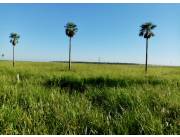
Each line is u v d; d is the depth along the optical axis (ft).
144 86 26.58
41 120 14.15
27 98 18.29
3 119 13.47
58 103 17.34
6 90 20.76
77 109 15.92
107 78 33.76
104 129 13.46
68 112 15.02
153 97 19.77
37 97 18.98
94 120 14.03
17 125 13.39
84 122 14.08
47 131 12.97
